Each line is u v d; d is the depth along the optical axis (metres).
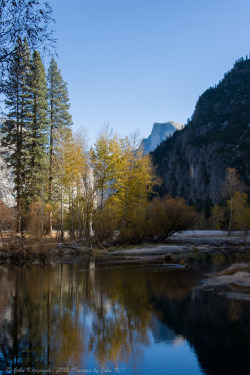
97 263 21.39
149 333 7.06
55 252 27.41
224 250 31.77
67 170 31.78
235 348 6.11
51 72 42.31
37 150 36.97
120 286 12.80
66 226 47.50
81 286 12.93
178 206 36.28
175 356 5.78
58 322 8.01
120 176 33.38
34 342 6.61
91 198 33.91
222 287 11.85
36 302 10.21
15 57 6.49
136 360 5.62
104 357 5.78
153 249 29.08
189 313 8.51
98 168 32.75
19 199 36.28
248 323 7.52
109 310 9.09
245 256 25.14
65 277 15.36
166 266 18.98
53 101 41.97
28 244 25.53
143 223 33.31
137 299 10.39
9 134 36.97
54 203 37.94
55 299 10.61
